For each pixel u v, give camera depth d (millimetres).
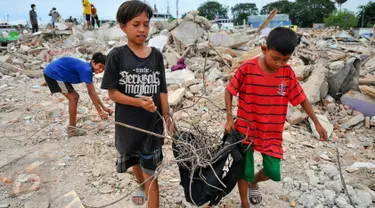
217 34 9938
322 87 5273
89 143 3971
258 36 11148
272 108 2250
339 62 7605
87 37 14727
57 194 2818
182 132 2318
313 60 8125
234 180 2262
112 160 3531
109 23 17281
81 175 3180
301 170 3359
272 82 2203
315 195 2859
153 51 2254
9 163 3203
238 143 2234
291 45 1928
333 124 4695
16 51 12031
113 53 2131
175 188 2957
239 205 2703
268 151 2291
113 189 2938
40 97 6426
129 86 2162
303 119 4715
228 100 2334
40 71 9195
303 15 73750
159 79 2283
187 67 8391
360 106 4957
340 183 3004
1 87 7336
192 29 10016
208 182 2072
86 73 3814
